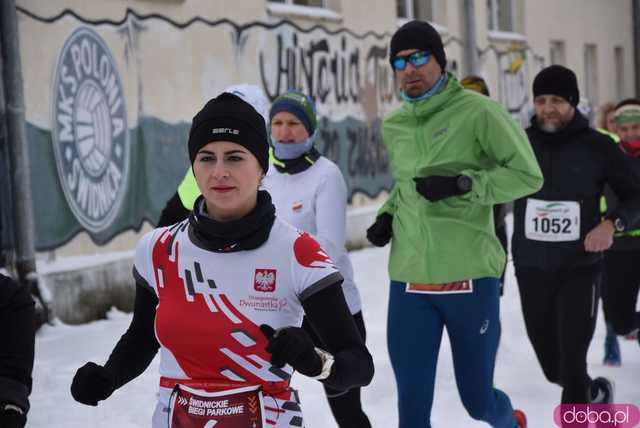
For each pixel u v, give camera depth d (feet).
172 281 21.08
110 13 75.05
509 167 35.53
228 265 20.70
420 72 36.22
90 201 72.69
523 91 153.89
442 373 53.21
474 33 136.56
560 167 41.78
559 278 41.57
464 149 36.24
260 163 21.11
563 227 41.47
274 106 36.24
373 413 46.32
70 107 70.85
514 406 47.91
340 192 35.94
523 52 153.69
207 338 20.65
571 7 171.01
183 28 83.30
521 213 42.45
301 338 18.75
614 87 188.96
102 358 57.06
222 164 20.62
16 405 21.66
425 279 35.91
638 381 52.80
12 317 22.56
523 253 42.27
